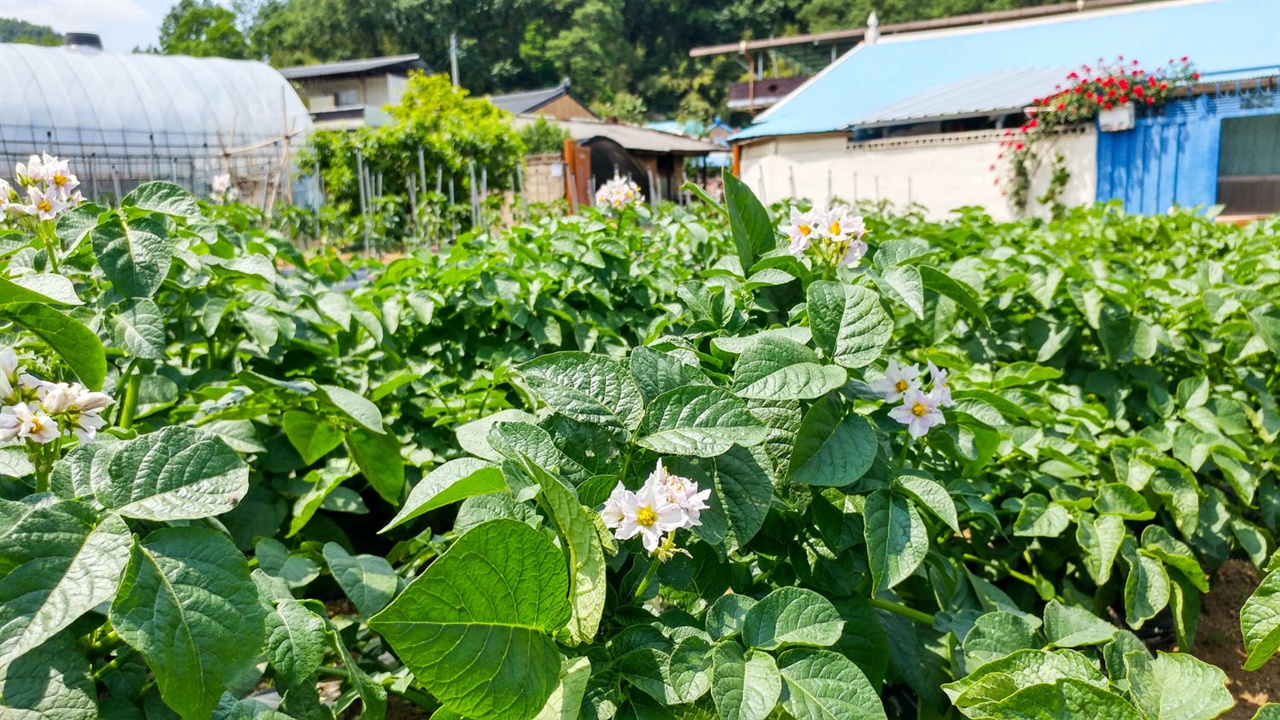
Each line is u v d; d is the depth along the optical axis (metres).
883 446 2.23
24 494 1.85
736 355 2.36
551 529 1.85
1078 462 3.01
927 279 2.51
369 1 67.06
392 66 46.62
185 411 3.00
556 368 1.90
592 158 27.03
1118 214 8.07
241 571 1.55
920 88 20.00
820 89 22.05
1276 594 1.76
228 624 1.50
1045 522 2.81
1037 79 18.41
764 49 34.00
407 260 4.53
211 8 69.25
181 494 1.60
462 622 1.44
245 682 1.90
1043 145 16.78
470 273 4.08
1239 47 17.09
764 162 19.73
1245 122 16.64
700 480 1.89
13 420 1.63
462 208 12.95
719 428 1.80
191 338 3.45
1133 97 15.87
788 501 2.06
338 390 2.71
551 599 1.53
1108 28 20.56
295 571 2.50
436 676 1.42
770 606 1.78
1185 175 15.98
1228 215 16.98
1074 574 3.24
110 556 1.47
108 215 2.57
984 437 2.60
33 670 1.52
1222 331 3.71
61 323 1.96
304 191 20.84
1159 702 1.82
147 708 1.77
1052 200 16.70
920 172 18.08
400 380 3.32
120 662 1.82
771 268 2.60
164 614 1.45
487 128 18.34
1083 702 1.67
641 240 5.21
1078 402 3.79
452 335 4.18
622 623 1.83
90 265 2.80
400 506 3.51
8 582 1.39
